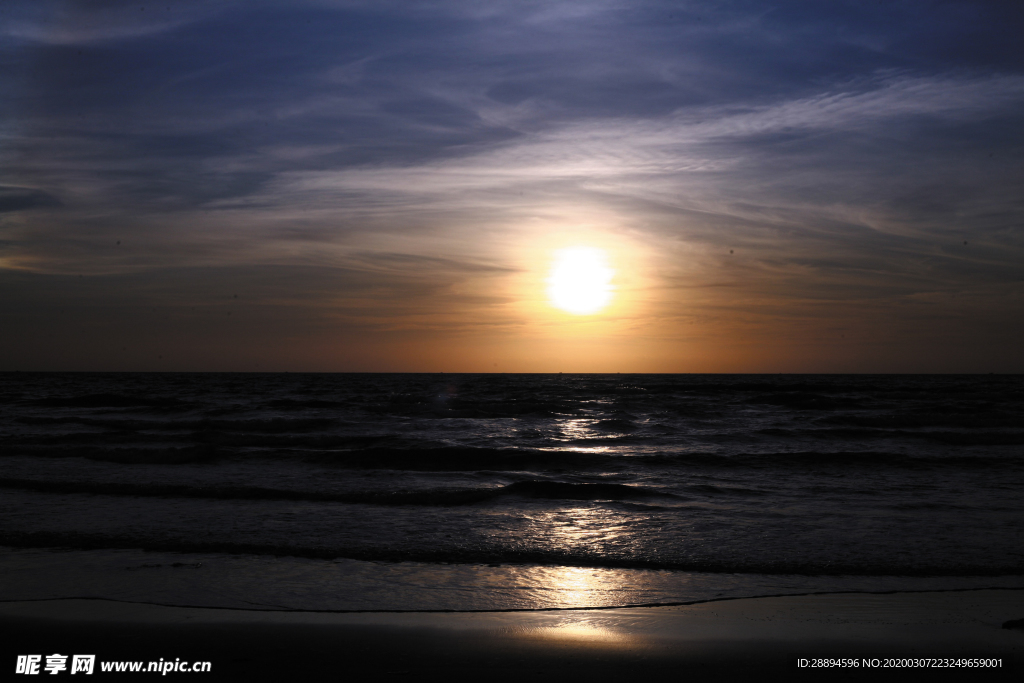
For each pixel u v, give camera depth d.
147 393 51.66
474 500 10.58
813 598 6.12
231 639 5.09
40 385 69.69
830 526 8.76
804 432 21.17
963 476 13.09
